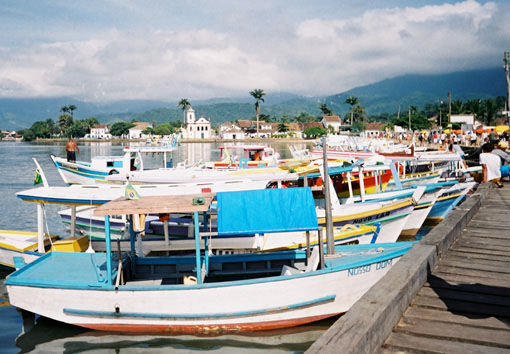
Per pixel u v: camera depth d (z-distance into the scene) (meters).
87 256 11.51
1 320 11.06
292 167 18.86
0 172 48.19
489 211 12.01
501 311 5.34
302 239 13.48
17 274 10.41
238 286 9.61
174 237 14.84
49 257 11.59
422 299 5.78
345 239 13.34
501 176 17.91
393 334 4.77
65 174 29.95
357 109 141.88
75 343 9.77
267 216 9.60
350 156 23.88
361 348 3.77
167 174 22.16
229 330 9.88
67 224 18.42
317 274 9.73
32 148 117.88
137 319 9.93
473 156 36.25
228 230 9.34
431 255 6.86
